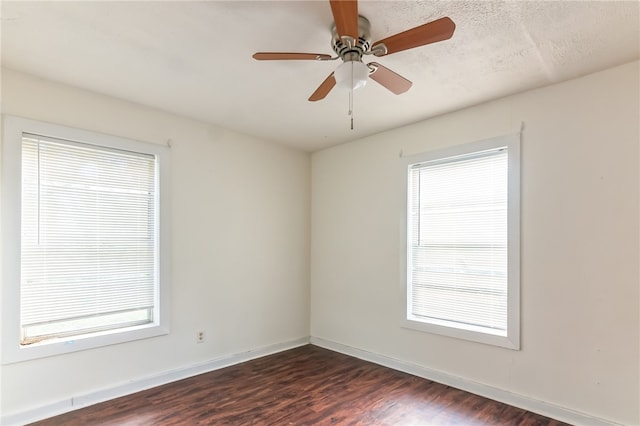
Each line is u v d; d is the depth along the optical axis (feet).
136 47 7.19
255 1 5.69
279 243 14.08
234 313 12.45
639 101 7.60
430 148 11.21
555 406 8.45
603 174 8.01
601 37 6.68
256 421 8.36
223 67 8.04
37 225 8.56
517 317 9.11
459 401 9.38
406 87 7.41
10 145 8.14
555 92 8.72
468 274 10.32
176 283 10.94
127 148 10.02
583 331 8.15
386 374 11.32
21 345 8.23
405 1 5.70
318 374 11.32
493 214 9.87
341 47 6.29
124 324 10.00
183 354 11.02
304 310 14.93
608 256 7.89
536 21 6.20
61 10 5.96
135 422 8.25
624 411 7.56
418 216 11.60
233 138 12.64
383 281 12.37
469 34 6.61
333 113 10.83
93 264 9.43
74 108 9.11
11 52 7.39
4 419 7.86
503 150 9.71
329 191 14.58
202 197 11.71
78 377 8.93
